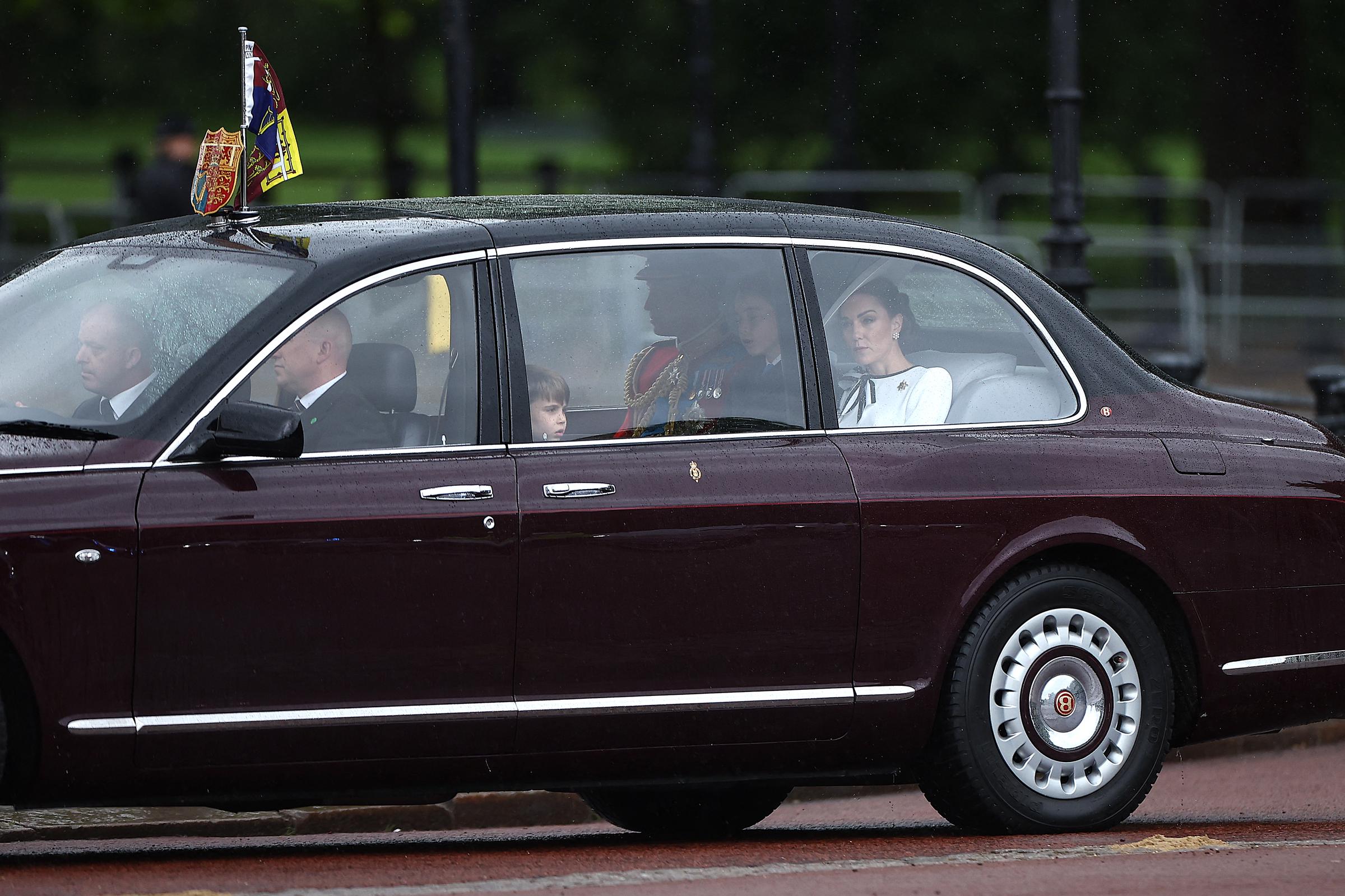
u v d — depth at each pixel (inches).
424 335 906.1
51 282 946.7
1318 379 1831.9
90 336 896.9
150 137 6038.4
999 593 962.1
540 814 1241.4
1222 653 998.4
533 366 914.7
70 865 908.6
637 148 5295.3
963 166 4985.2
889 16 4992.6
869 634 937.5
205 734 850.8
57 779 839.7
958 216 3545.8
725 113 5019.7
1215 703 1001.5
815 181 3558.1
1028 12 4972.9
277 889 823.1
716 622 915.4
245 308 893.2
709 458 924.6
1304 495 1016.9
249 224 962.1
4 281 977.5
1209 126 3954.2
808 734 935.0
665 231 951.0
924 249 995.9
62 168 3344.0
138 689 844.0
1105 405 1005.2
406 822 1201.4
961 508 950.4
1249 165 3912.4
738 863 897.5
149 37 5812.0
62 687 834.8
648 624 905.5
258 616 855.7
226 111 5910.4
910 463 952.9
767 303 957.2
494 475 892.6
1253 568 1001.5
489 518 883.4
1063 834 971.9
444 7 2004.2
